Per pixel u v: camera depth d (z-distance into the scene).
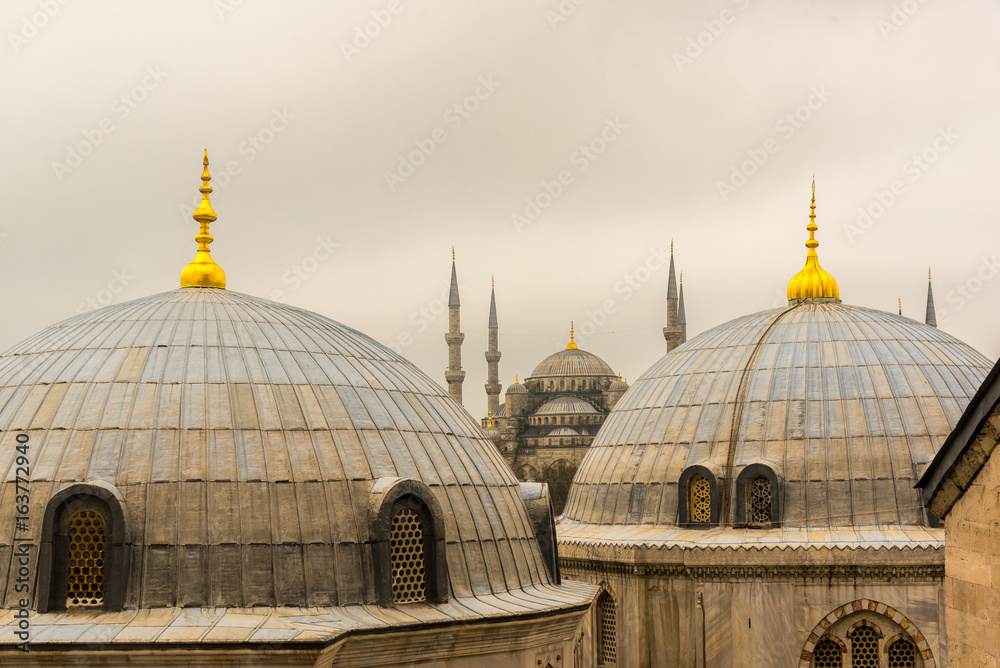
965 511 16.08
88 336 24.86
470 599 23.03
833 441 32.03
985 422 15.02
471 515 24.17
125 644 19.19
